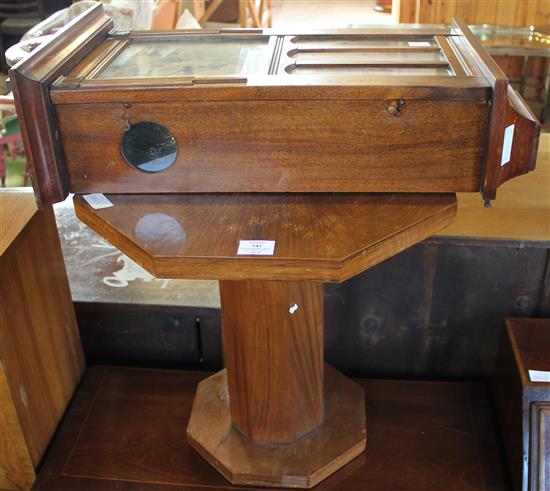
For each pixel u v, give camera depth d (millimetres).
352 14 4930
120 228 1090
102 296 1784
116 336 1831
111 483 1549
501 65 3730
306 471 1497
